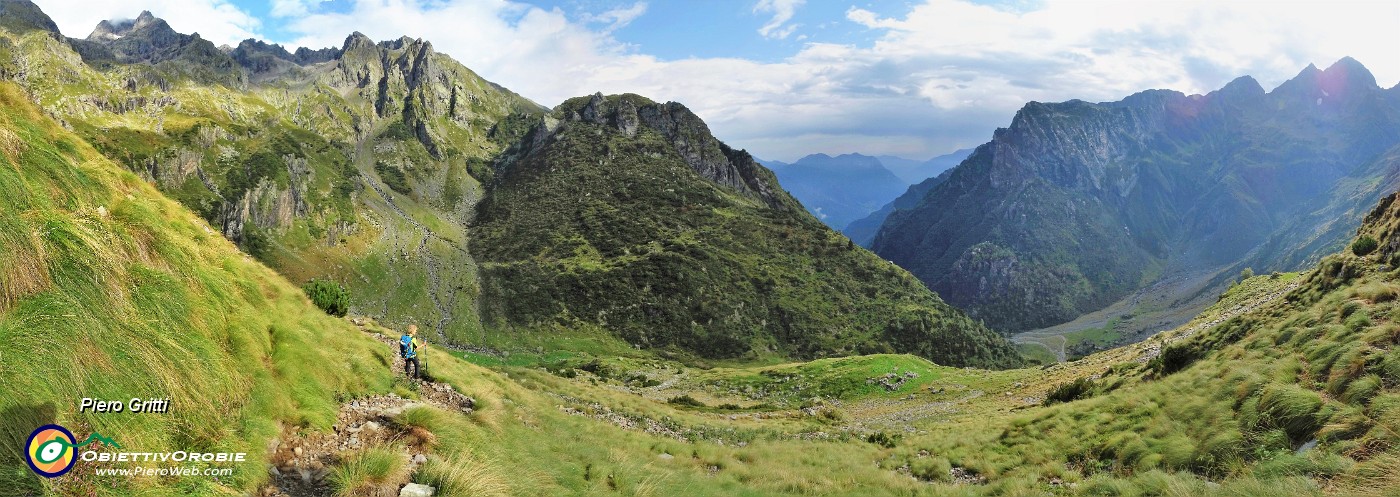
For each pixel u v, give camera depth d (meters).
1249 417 16.59
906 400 70.94
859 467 24.53
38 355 7.72
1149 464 17.34
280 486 9.45
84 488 7.35
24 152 10.36
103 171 13.09
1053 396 41.50
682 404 64.00
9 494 6.77
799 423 49.19
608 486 15.45
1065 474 19.08
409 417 13.30
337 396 13.80
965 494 18.80
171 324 10.23
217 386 10.07
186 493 8.07
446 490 10.47
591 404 37.09
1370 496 10.95
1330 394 16.06
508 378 35.75
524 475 13.34
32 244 8.71
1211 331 36.09
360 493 9.72
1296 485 12.00
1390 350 15.88
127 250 10.95
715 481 19.53
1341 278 30.44
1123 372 39.19
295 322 15.90
